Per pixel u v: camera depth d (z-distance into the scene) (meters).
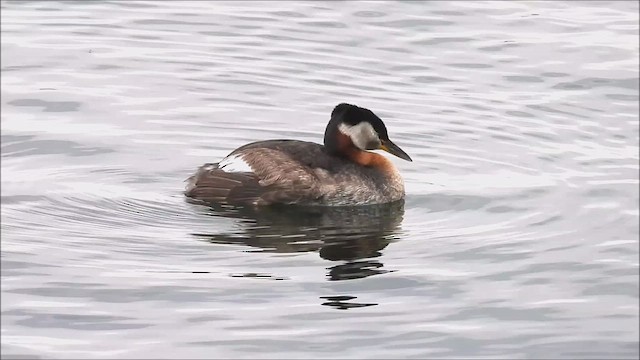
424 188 18.17
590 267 15.55
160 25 25.03
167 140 19.83
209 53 23.67
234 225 16.67
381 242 16.25
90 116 20.80
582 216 17.14
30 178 18.17
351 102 21.53
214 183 17.41
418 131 20.38
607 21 25.08
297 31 24.59
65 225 16.59
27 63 23.17
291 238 16.30
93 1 26.31
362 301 14.62
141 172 18.52
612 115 21.11
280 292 14.82
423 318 14.23
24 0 26.30
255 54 23.59
